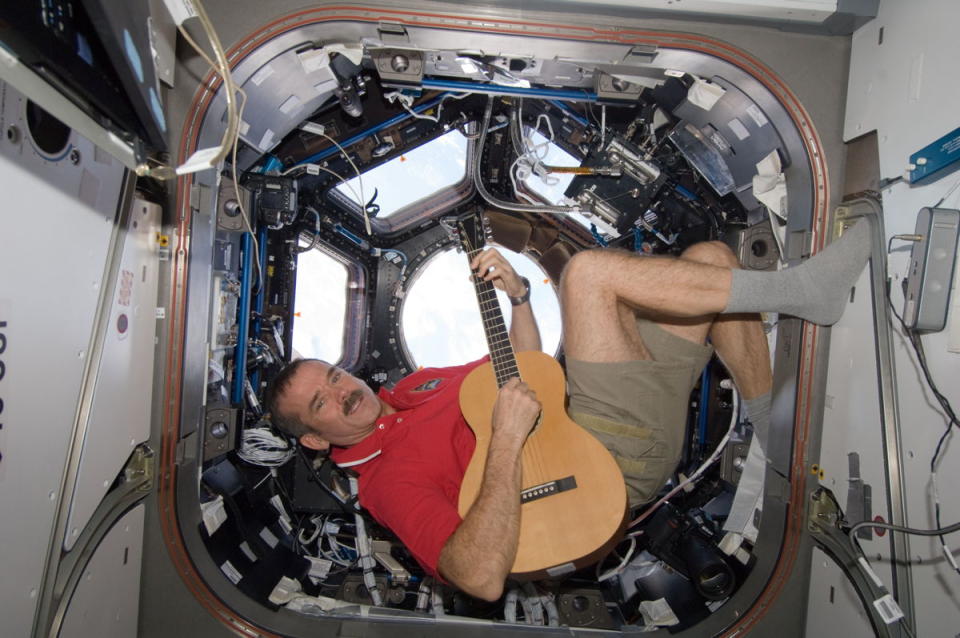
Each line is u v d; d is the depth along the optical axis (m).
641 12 2.06
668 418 2.08
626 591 2.88
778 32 2.13
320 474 3.26
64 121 1.16
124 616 2.07
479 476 1.97
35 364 1.49
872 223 1.95
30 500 1.52
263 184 2.85
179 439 2.21
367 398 2.49
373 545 2.94
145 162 1.51
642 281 1.91
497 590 1.71
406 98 3.00
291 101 2.51
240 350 2.86
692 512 3.11
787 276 1.90
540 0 1.99
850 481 2.00
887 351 1.83
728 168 2.79
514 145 3.12
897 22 1.91
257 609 2.33
